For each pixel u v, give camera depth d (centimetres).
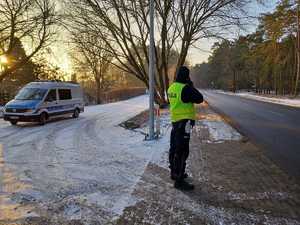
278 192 543
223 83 10562
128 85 7775
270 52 5372
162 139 1054
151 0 1059
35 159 802
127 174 655
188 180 609
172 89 584
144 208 478
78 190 561
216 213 460
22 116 1481
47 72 3459
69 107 1806
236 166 710
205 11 1997
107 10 1705
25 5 2475
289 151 869
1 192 554
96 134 1207
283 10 4300
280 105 2934
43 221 439
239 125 1425
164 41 2138
